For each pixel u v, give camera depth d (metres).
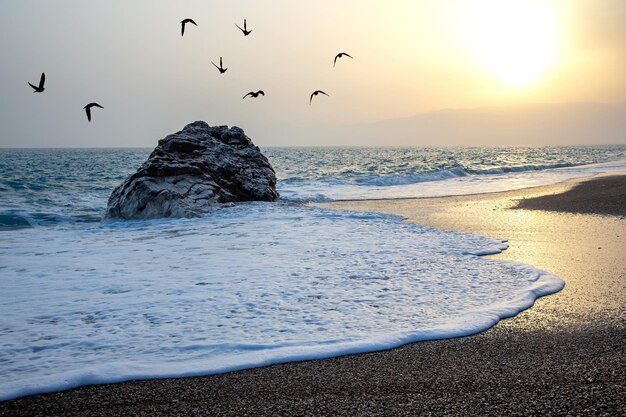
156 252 12.98
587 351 6.23
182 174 22.64
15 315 7.92
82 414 4.79
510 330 7.07
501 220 18.20
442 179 40.00
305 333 6.94
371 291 9.00
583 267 10.88
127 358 6.18
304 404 4.90
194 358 6.14
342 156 108.81
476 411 4.69
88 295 9.02
